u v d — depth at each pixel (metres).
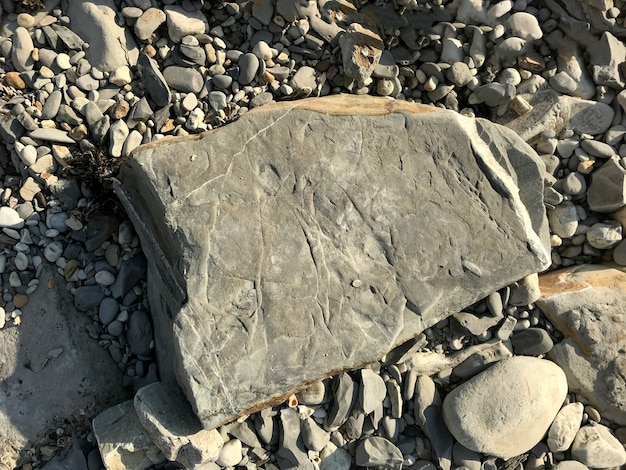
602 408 2.46
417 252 2.21
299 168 2.20
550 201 2.52
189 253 2.09
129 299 2.38
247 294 2.10
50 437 2.25
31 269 2.32
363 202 2.21
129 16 2.41
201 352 2.04
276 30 2.54
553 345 2.48
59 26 2.40
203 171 2.15
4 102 2.33
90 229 2.36
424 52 2.63
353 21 2.59
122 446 2.12
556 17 2.66
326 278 2.15
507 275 2.24
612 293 2.46
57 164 2.37
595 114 2.62
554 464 2.42
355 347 2.13
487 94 2.58
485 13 2.63
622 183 2.46
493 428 2.31
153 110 2.45
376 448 2.33
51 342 2.27
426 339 2.44
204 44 2.48
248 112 2.26
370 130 2.27
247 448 2.28
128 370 2.37
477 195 2.27
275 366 2.07
